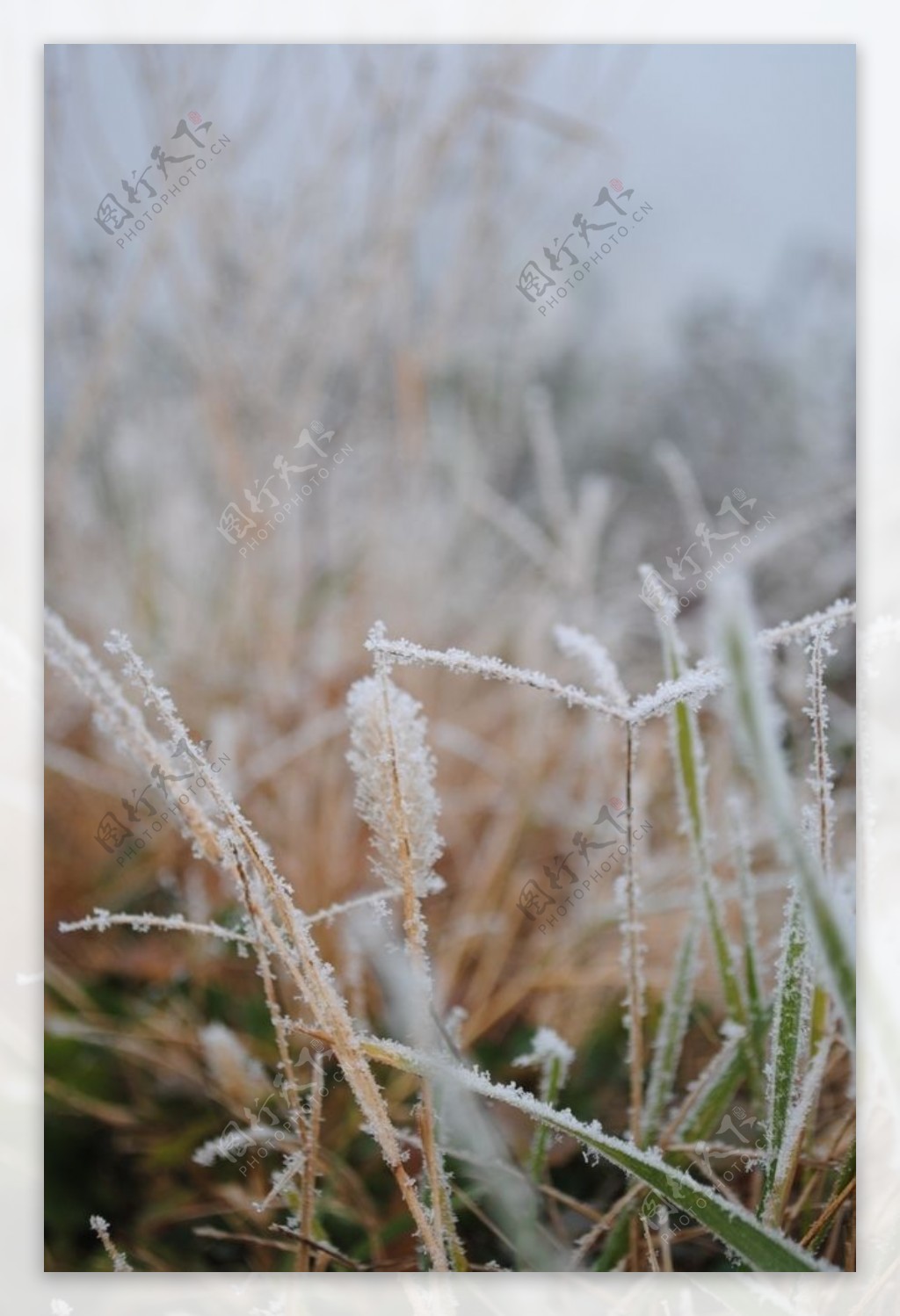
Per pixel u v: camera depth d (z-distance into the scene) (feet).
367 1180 1.54
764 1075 1.41
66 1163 1.57
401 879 1.34
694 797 1.42
